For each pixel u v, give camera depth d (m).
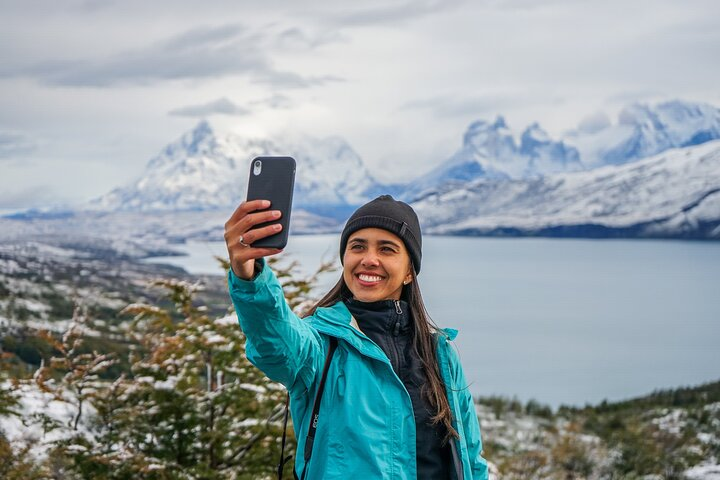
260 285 2.25
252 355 2.37
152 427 7.48
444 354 2.78
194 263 123.38
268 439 7.53
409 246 2.73
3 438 6.93
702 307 181.50
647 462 23.91
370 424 2.44
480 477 2.90
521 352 104.94
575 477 20.86
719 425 37.31
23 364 8.28
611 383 83.19
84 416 7.84
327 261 7.66
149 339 7.88
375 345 2.54
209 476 7.20
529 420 38.09
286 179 2.22
